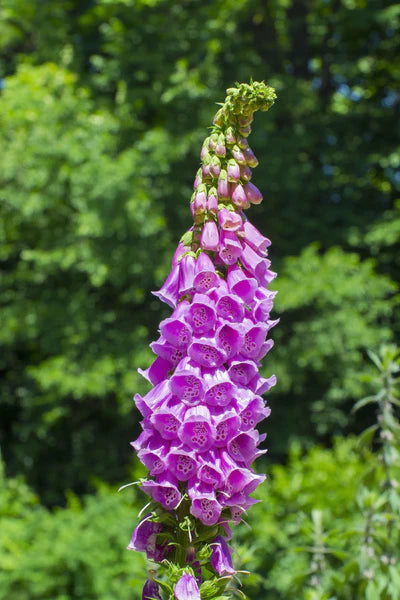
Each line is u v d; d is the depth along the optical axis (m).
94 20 13.16
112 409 13.22
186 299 2.29
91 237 11.34
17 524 8.87
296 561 7.61
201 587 2.12
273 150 12.48
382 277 12.04
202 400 2.11
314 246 12.34
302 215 13.63
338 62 14.91
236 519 2.16
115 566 8.26
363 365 12.11
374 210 14.38
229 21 12.72
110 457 13.62
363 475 4.23
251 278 2.23
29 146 11.19
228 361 2.21
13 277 13.08
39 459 13.88
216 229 2.23
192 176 12.36
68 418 13.72
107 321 12.55
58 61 12.96
